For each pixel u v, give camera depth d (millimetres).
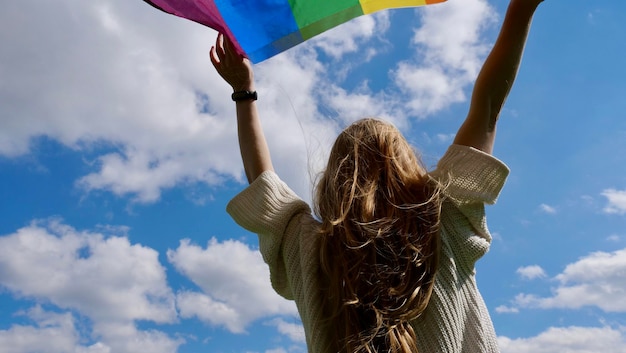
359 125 2062
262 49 2498
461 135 2074
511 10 2098
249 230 2154
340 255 1816
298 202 2117
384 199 1879
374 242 1800
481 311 1878
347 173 1934
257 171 2328
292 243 2059
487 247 1952
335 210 1876
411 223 1839
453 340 1782
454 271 1852
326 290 1900
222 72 2523
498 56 2082
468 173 1956
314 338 1857
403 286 1757
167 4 2449
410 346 1711
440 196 1929
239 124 2434
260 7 2527
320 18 2547
